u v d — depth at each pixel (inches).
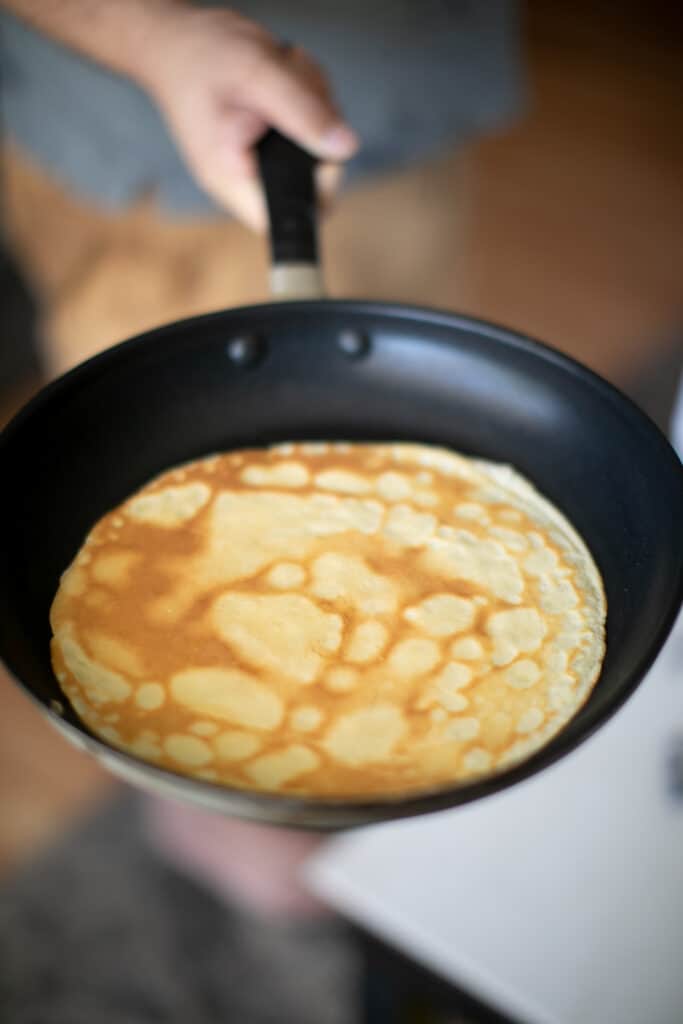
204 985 45.9
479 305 77.3
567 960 28.3
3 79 44.6
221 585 27.5
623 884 29.4
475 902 29.3
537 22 110.3
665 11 111.6
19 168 47.1
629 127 96.0
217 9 36.9
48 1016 45.1
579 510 29.1
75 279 48.9
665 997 27.6
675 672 32.8
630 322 75.8
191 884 48.5
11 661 23.9
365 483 30.0
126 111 43.9
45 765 52.7
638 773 31.1
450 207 52.5
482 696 25.7
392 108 46.8
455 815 30.8
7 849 49.3
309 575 27.7
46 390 28.5
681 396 33.5
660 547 26.0
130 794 51.3
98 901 47.9
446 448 30.8
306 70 35.1
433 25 45.9
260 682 25.9
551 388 29.9
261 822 22.6
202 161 36.1
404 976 29.7
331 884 30.0
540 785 31.1
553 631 26.8
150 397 30.1
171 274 48.1
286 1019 45.3
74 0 38.1
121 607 27.1
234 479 30.0
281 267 31.1
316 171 33.8
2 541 26.7
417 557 28.1
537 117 97.2
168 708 25.5
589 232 84.4
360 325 30.9
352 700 25.7
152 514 29.0
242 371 30.9
